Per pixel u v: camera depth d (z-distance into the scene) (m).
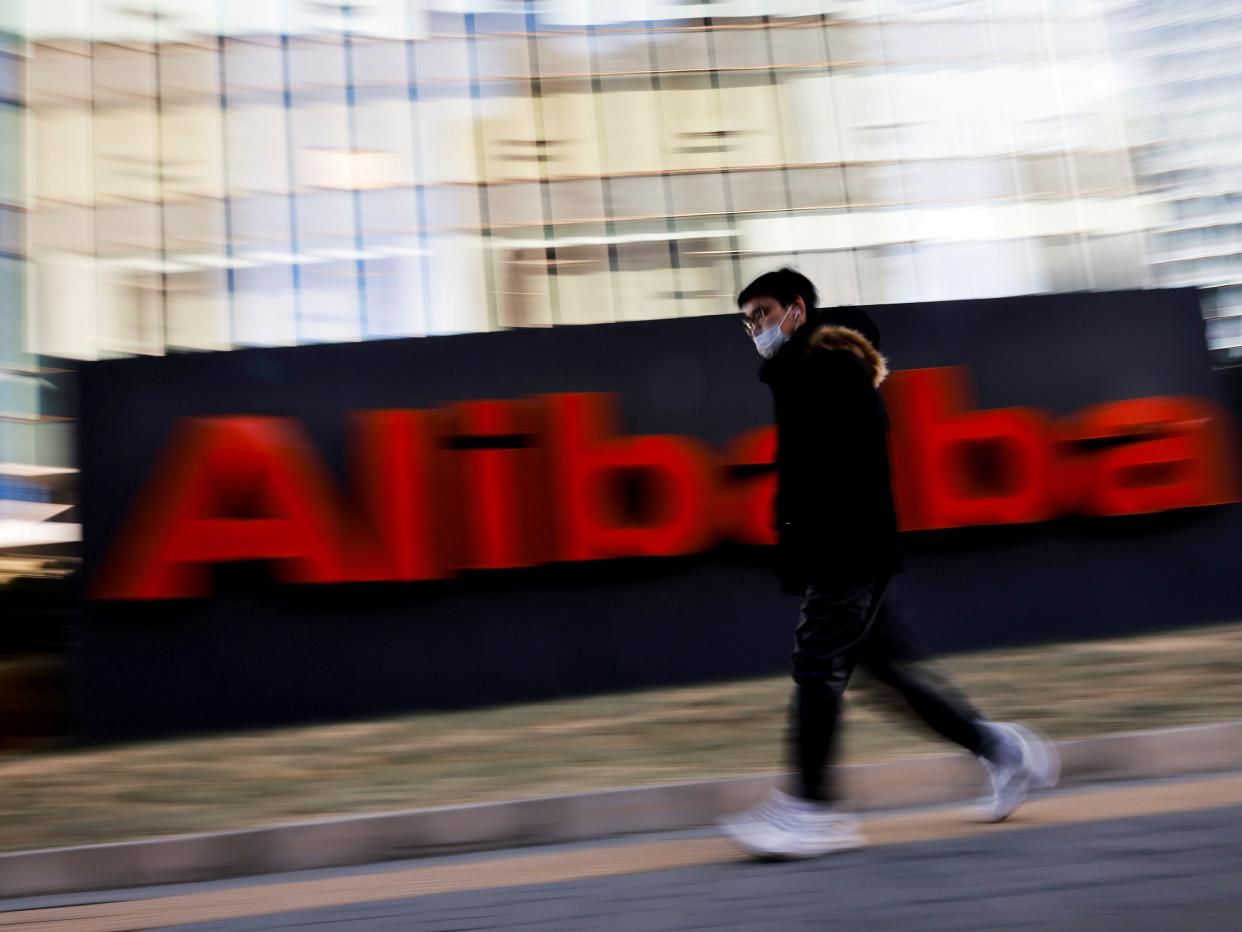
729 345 7.79
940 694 3.01
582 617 7.53
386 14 20.06
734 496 7.61
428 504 7.44
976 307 7.98
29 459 16.80
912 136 20.52
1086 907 2.17
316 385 7.50
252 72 19.59
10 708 8.35
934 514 7.67
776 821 2.78
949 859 2.62
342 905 2.70
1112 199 20.44
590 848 3.38
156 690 7.21
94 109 19.14
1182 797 3.17
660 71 20.42
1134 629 7.82
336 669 7.35
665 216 19.94
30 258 18.39
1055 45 20.94
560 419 7.54
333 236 19.33
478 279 19.47
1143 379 8.06
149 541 7.21
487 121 19.97
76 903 3.26
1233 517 8.02
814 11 20.78
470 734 6.07
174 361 7.42
